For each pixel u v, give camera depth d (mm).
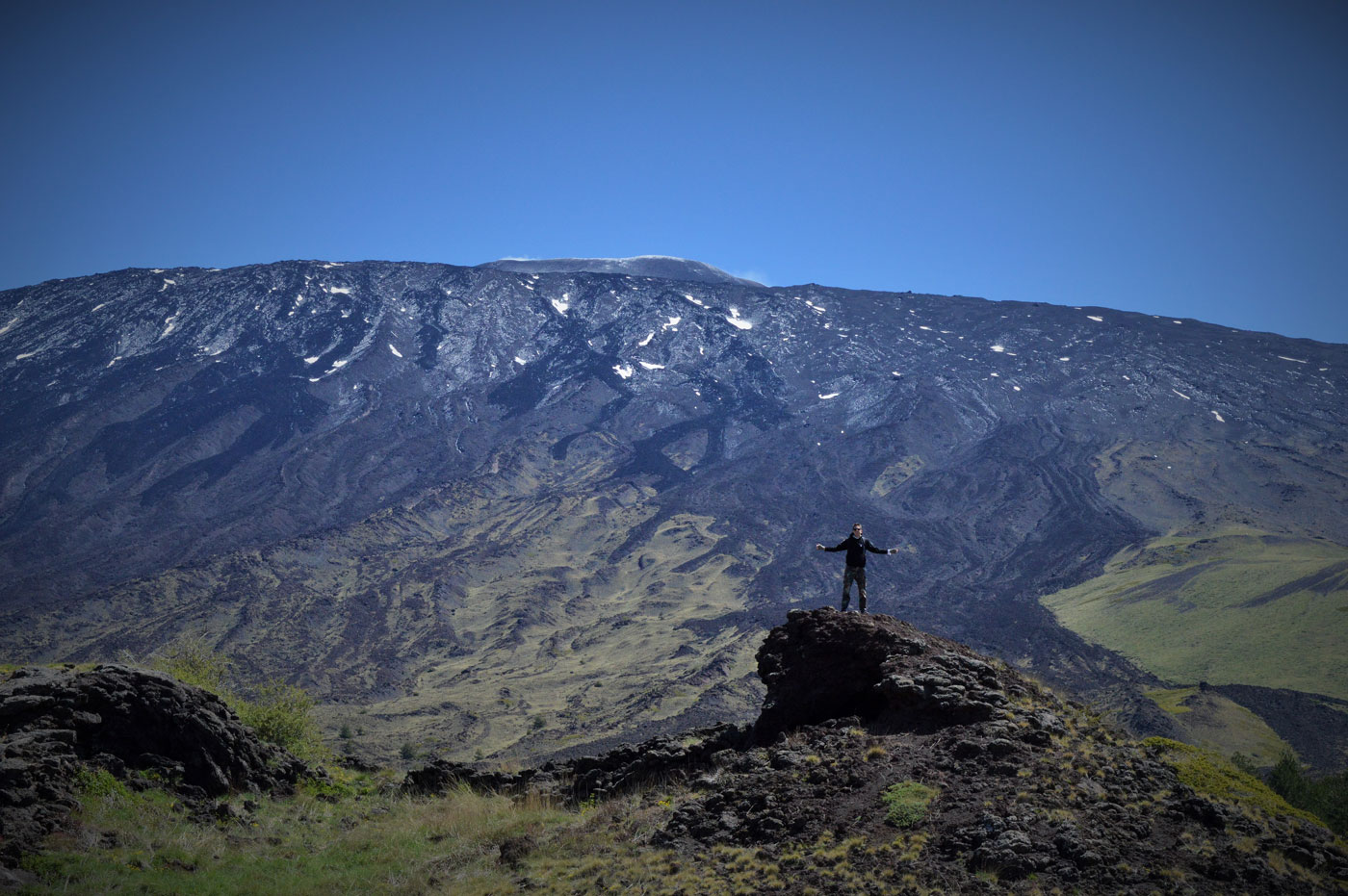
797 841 12836
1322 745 109312
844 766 14406
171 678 19562
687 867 12961
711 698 142500
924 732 15195
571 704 158375
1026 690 16578
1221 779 13820
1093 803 12500
